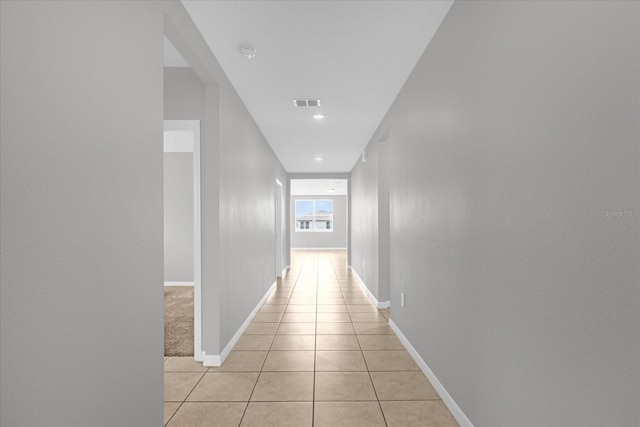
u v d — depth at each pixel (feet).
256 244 15.58
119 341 4.72
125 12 4.82
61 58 3.67
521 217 4.81
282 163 26.27
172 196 23.35
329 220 51.62
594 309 3.59
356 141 19.03
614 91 3.33
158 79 5.74
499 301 5.41
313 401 7.91
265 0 6.88
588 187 3.64
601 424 3.52
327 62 9.59
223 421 7.14
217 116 9.68
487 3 5.71
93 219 4.17
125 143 4.81
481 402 6.02
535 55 4.48
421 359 9.50
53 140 3.57
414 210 10.00
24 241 3.25
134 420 5.09
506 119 5.17
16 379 3.19
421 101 9.25
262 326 13.64
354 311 15.97
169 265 23.24
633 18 3.14
